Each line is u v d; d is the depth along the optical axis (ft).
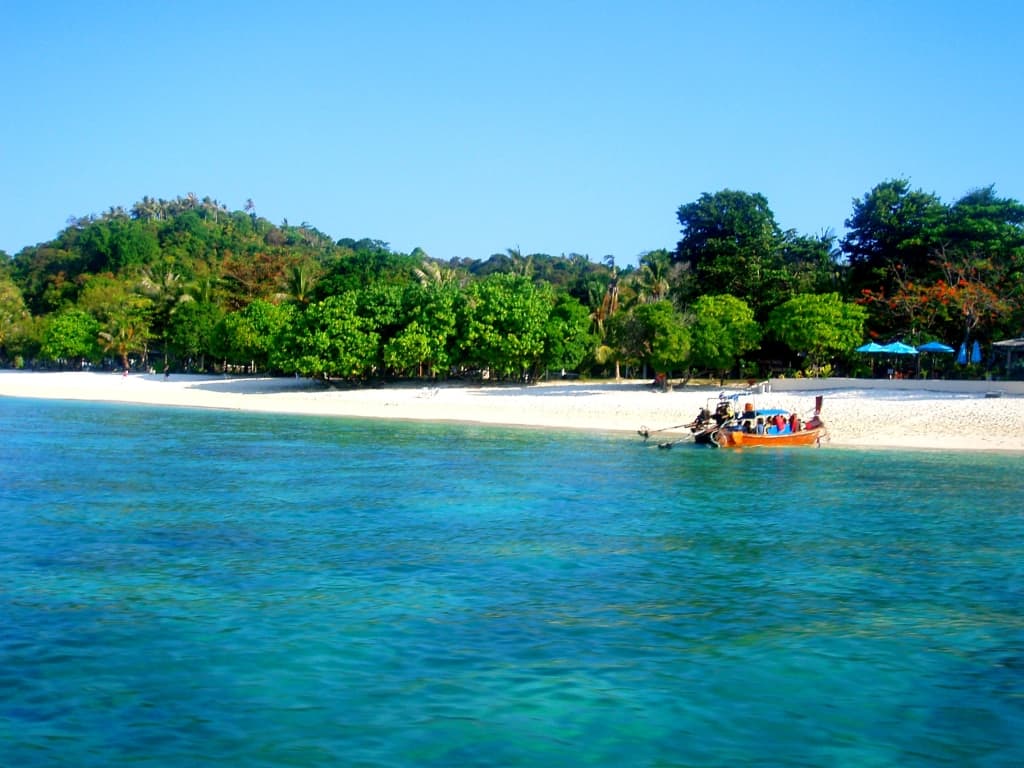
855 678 40.45
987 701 38.11
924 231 236.02
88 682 39.42
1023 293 210.79
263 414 191.93
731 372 260.83
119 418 181.98
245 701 37.55
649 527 72.18
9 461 111.24
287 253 411.54
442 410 188.03
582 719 36.09
